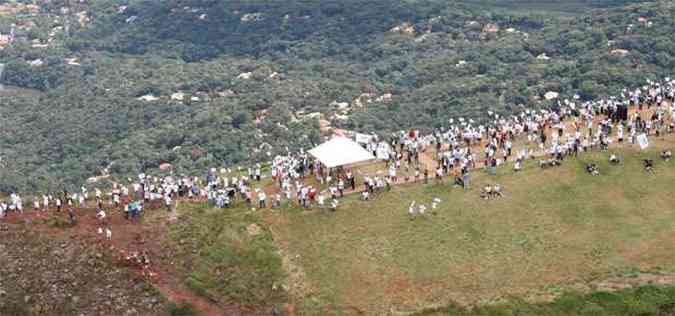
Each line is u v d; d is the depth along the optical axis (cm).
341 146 9769
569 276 8050
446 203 9269
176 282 8125
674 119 10594
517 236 8669
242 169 11956
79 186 18925
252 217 9062
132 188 10775
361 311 7750
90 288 7938
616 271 8056
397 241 8662
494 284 7994
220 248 8550
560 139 10688
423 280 8100
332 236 8769
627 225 8738
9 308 7806
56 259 8244
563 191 9394
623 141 10369
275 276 8225
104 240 8500
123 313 7694
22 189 18962
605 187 9419
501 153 10538
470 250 8500
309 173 10206
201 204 9356
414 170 10156
